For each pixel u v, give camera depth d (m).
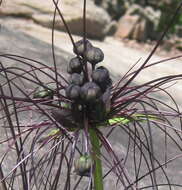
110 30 2.68
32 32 2.05
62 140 0.36
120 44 2.56
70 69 0.37
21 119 0.70
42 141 0.38
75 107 0.36
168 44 2.67
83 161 0.33
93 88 0.35
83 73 0.36
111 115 0.37
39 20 2.16
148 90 0.38
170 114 0.39
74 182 0.66
